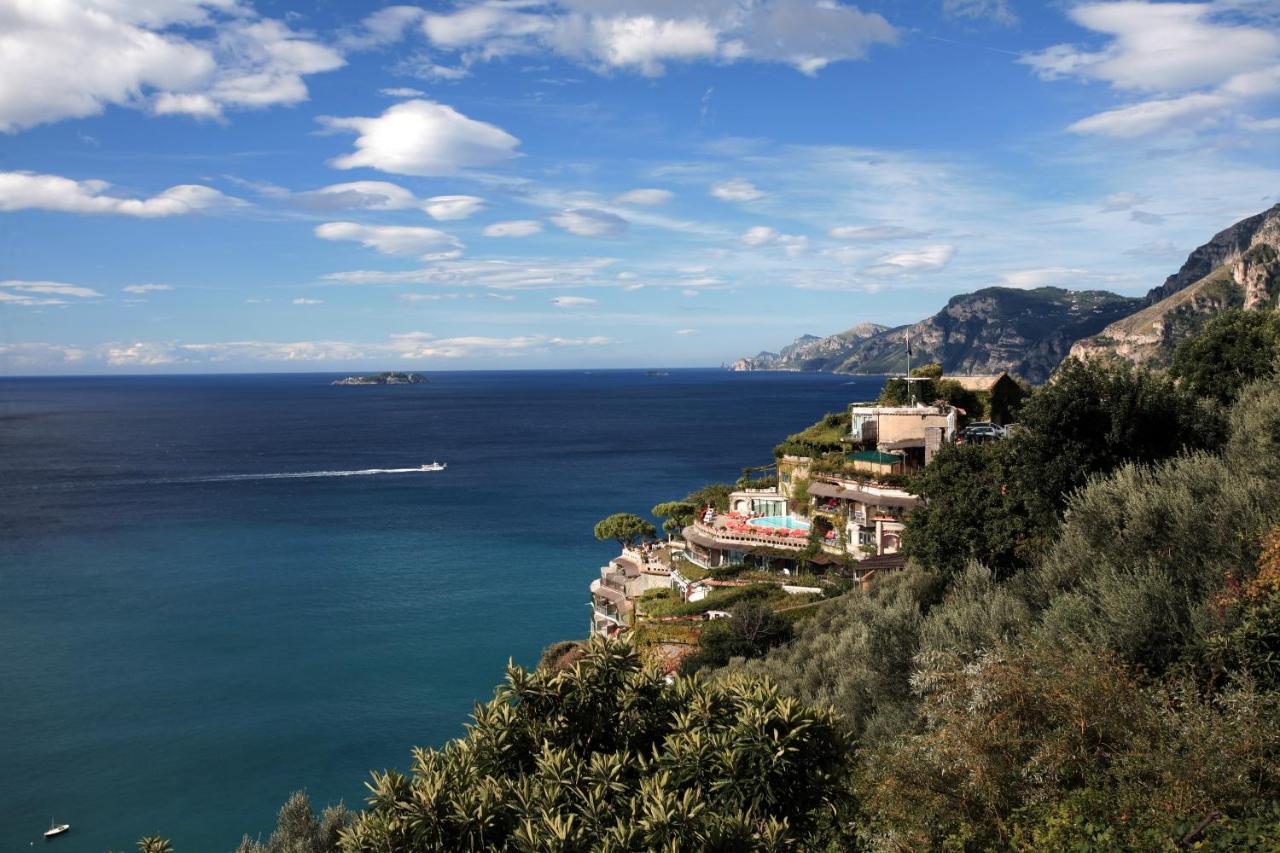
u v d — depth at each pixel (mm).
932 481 42500
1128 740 15125
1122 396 36062
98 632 82312
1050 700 16234
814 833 14234
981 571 31453
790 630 52094
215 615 87750
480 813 12664
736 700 14812
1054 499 36031
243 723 62750
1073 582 25219
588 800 12820
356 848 12969
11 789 53719
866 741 23391
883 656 26875
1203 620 18344
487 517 141250
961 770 16125
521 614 87875
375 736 60750
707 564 72688
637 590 76250
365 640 80062
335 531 130500
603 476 188125
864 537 62875
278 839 32812
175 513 147500
